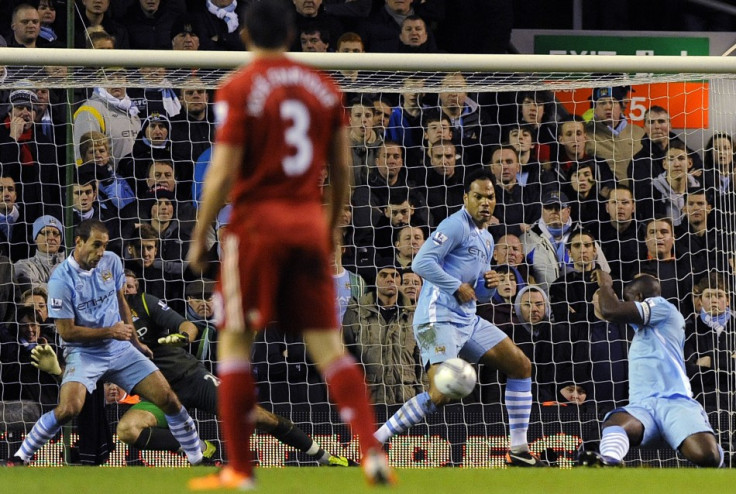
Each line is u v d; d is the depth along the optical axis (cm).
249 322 1290
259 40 1321
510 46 3850
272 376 3150
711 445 2605
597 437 3058
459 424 2991
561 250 3328
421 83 2986
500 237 3331
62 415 2670
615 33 3862
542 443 3052
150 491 1505
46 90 3297
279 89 1294
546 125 3512
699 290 3294
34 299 3125
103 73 2872
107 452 2836
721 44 3894
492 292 3127
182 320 2877
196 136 3356
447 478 1881
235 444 1340
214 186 1257
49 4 3397
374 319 3181
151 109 3334
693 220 3397
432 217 3366
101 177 3278
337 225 1417
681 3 3891
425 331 2828
